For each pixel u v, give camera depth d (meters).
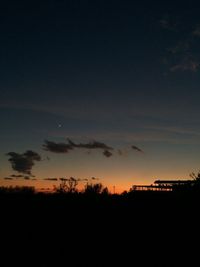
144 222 26.80
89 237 23.16
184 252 19.02
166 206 29.34
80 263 16.88
